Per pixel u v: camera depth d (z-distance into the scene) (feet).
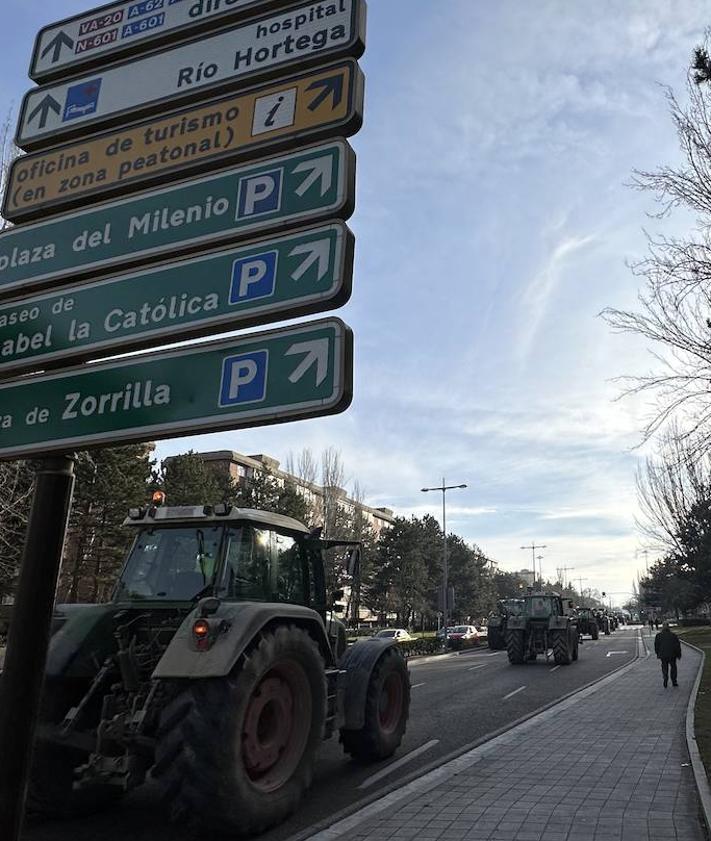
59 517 11.58
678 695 47.88
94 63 14.62
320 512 156.25
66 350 12.39
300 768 19.72
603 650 111.04
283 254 11.27
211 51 13.57
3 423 12.41
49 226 13.41
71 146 13.99
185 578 22.20
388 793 22.00
